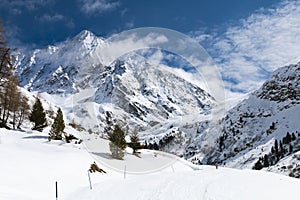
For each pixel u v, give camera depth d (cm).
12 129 3366
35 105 3722
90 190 1184
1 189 1188
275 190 962
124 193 1044
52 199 1196
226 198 893
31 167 1617
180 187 1018
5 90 3388
